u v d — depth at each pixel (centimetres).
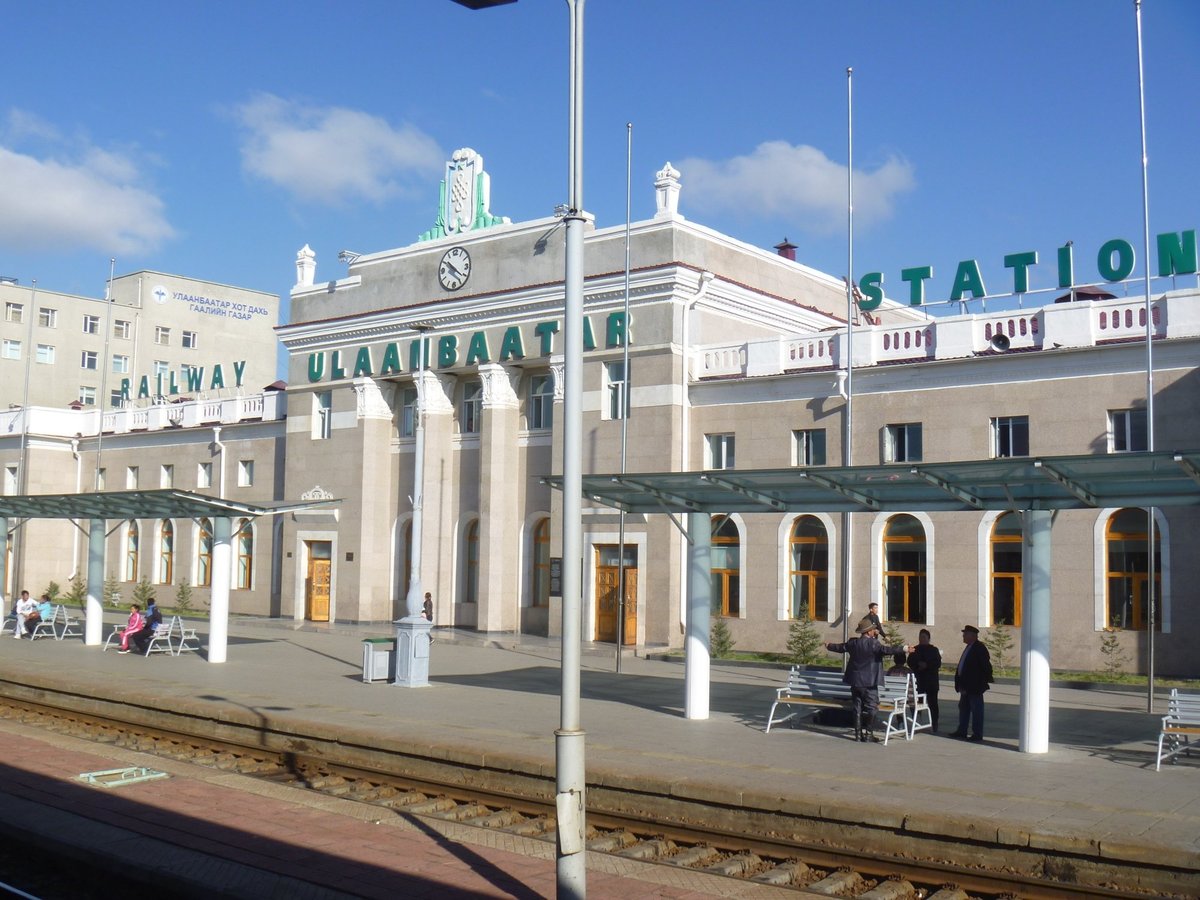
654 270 3266
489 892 979
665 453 3228
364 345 4025
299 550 4172
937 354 2864
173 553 4884
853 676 1661
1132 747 1611
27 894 1030
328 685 2284
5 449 5462
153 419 5100
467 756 1503
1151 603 2089
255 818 1235
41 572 5353
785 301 3631
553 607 3478
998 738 1706
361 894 966
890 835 1138
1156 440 2541
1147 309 2411
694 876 1066
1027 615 1574
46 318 7719
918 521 2878
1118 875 1009
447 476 3862
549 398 3666
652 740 1620
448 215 3925
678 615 3244
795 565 3088
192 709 1942
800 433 3111
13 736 1836
